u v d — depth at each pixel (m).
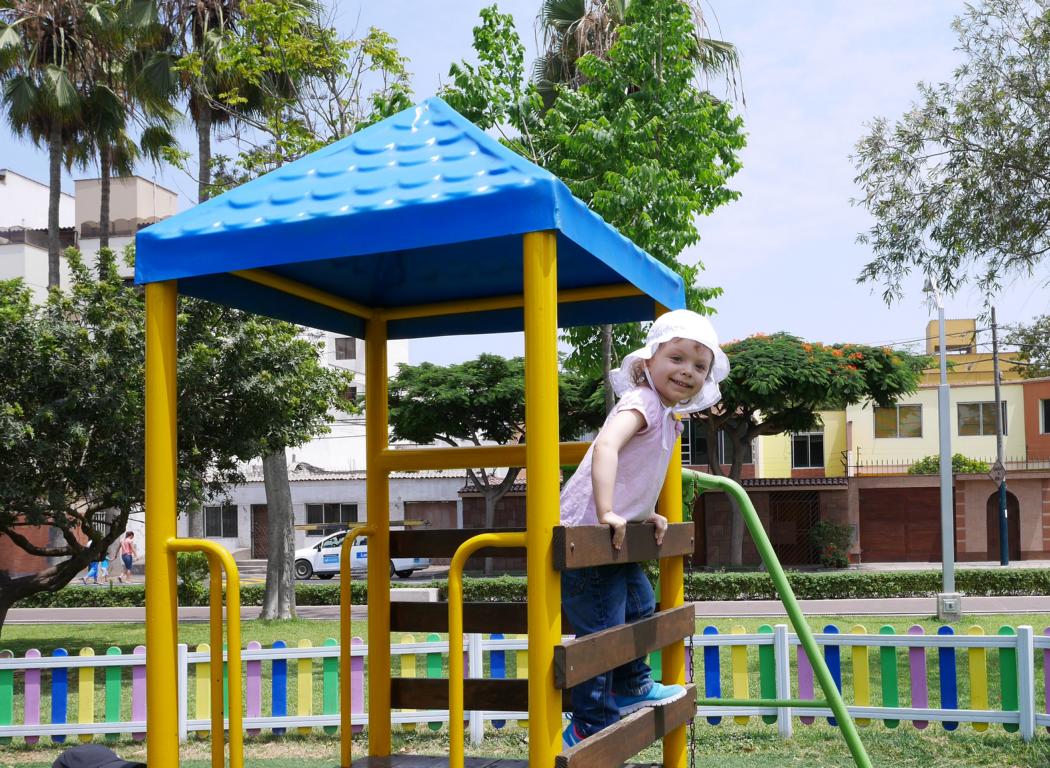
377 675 4.15
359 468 44.66
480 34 11.90
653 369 3.30
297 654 7.96
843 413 40.72
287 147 14.14
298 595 24.09
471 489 38.53
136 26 22.23
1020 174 12.16
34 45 25.44
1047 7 11.97
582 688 3.29
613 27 14.13
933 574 23.47
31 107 25.53
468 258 3.80
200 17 21.78
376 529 4.22
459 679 2.88
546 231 2.80
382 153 3.29
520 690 4.00
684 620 3.83
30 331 10.57
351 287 4.16
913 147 12.67
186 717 7.81
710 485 4.48
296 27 14.59
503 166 2.98
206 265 3.13
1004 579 23.42
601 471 3.03
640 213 10.85
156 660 3.07
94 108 26.27
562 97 11.73
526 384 2.78
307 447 44.28
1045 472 37.47
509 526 38.12
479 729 7.57
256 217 3.15
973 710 7.28
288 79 15.01
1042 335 15.98
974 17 12.34
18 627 19.08
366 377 4.41
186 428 11.34
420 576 34.78
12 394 10.65
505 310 4.44
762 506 38.31
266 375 11.59
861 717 7.54
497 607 4.07
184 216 3.27
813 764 6.70
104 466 10.98
